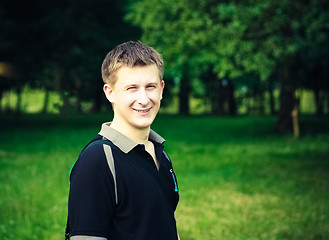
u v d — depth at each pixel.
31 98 63.94
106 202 1.37
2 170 9.02
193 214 5.87
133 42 1.55
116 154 1.42
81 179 1.36
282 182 8.16
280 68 18.81
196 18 14.98
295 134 17.05
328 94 41.34
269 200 6.69
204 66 20.38
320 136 17.39
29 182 7.75
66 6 21.80
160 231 1.42
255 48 15.86
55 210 6.01
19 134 17.45
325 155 11.97
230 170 9.48
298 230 5.21
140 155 1.48
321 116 38.06
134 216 1.40
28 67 20.44
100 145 1.43
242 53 15.33
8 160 10.47
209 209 6.14
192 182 7.98
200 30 15.18
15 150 12.48
